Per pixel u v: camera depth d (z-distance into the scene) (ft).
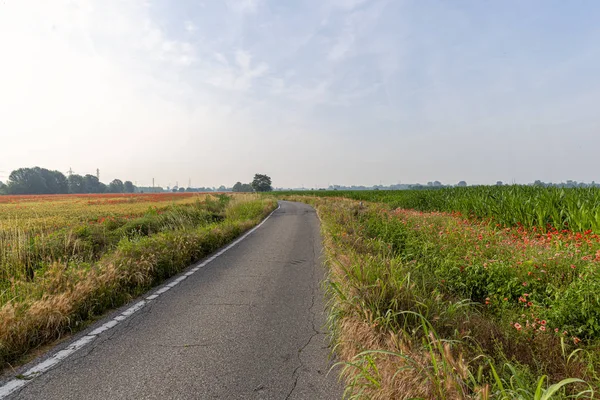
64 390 8.35
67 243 25.04
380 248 21.29
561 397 6.81
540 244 20.13
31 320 11.17
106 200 135.95
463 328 10.07
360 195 111.86
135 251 21.20
